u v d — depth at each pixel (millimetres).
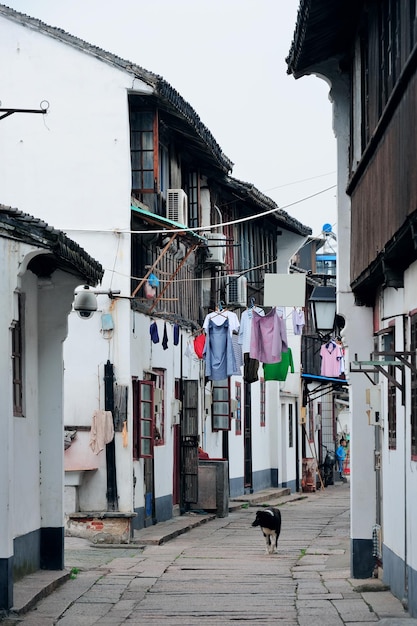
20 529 15047
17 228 12570
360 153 15484
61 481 16172
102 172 21906
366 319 16578
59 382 16156
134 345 22469
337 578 16531
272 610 13703
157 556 19562
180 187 26672
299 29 15445
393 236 11680
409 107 10594
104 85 21906
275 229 38625
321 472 47188
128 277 21781
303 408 42781
